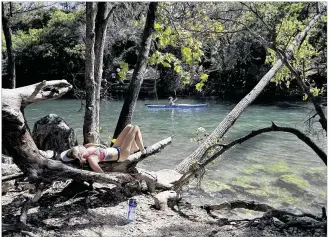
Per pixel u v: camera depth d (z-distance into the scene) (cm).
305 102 2425
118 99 2619
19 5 1284
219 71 2641
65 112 2102
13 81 903
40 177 477
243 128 1598
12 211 510
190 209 578
